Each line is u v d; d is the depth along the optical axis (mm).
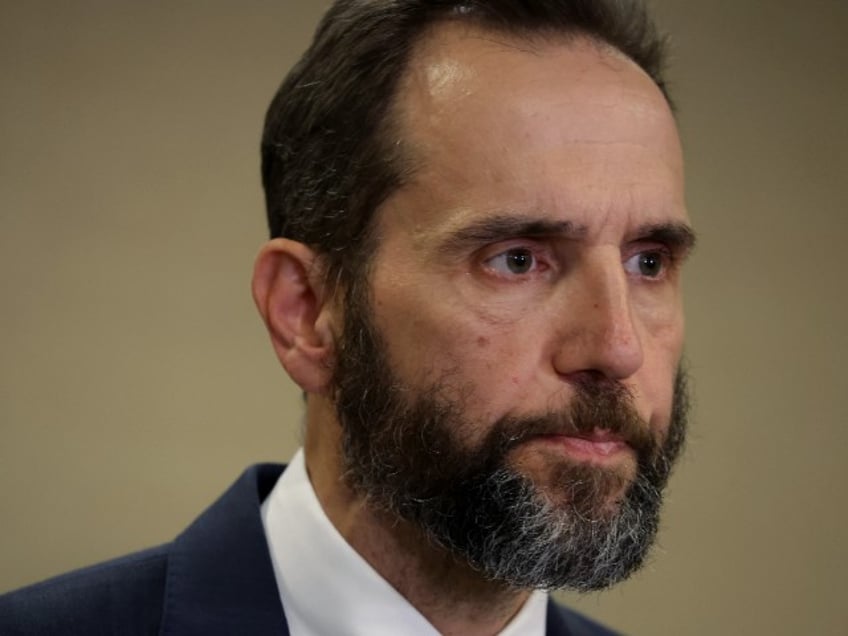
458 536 2180
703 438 5188
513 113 2176
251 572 2420
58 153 4535
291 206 2496
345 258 2348
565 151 2160
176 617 2367
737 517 5195
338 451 2416
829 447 5270
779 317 5266
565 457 2127
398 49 2330
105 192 4578
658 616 5098
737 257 5230
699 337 5191
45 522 4480
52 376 4508
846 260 5320
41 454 4492
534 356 2143
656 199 2211
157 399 4602
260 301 2488
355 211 2328
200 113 4676
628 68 2311
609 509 2141
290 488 2508
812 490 5250
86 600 2455
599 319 2113
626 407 2141
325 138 2418
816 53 5309
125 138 4598
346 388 2348
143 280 4602
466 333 2154
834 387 5293
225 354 4672
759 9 5293
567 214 2129
